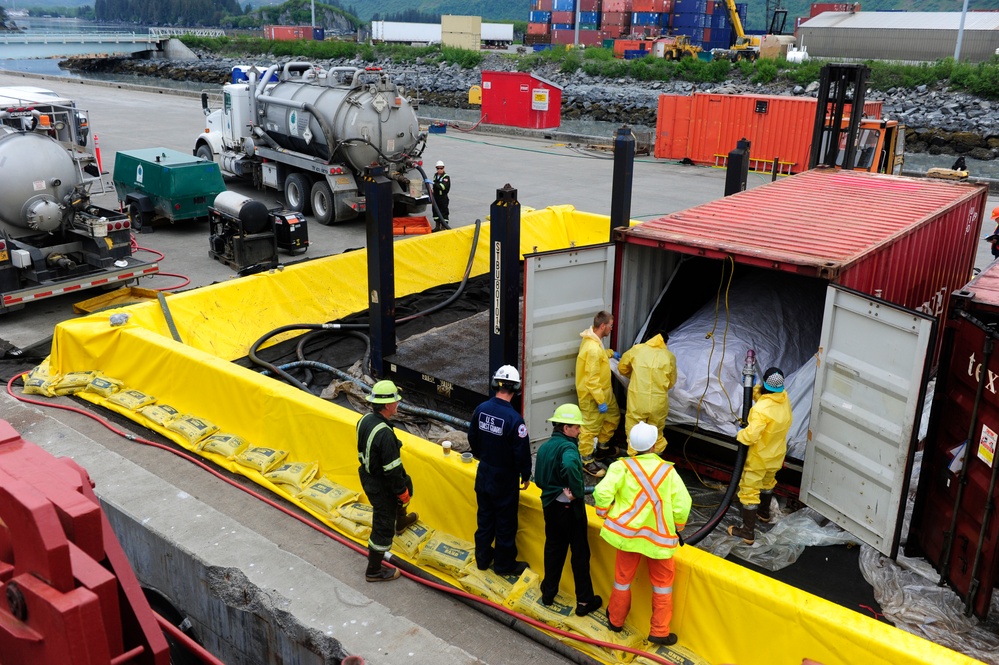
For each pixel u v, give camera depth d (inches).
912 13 2516.0
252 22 7534.5
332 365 391.2
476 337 403.2
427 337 401.7
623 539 197.0
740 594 194.5
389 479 223.6
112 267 462.6
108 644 130.9
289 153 691.4
